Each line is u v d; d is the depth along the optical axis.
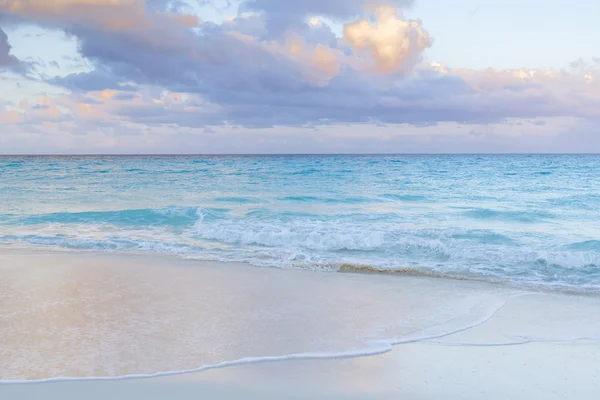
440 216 17.78
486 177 37.56
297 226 14.49
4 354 5.11
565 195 24.91
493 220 17.02
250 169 49.03
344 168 51.19
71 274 9.11
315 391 4.36
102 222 16.62
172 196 24.91
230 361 5.00
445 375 4.77
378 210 19.62
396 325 6.30
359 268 9.92
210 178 36.94
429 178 37.06
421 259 10.88
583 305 7.40
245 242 12.98
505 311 7.05
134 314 6.59
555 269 9.91
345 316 6.64
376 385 4.52
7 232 14.88
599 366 5.03
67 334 5.76
